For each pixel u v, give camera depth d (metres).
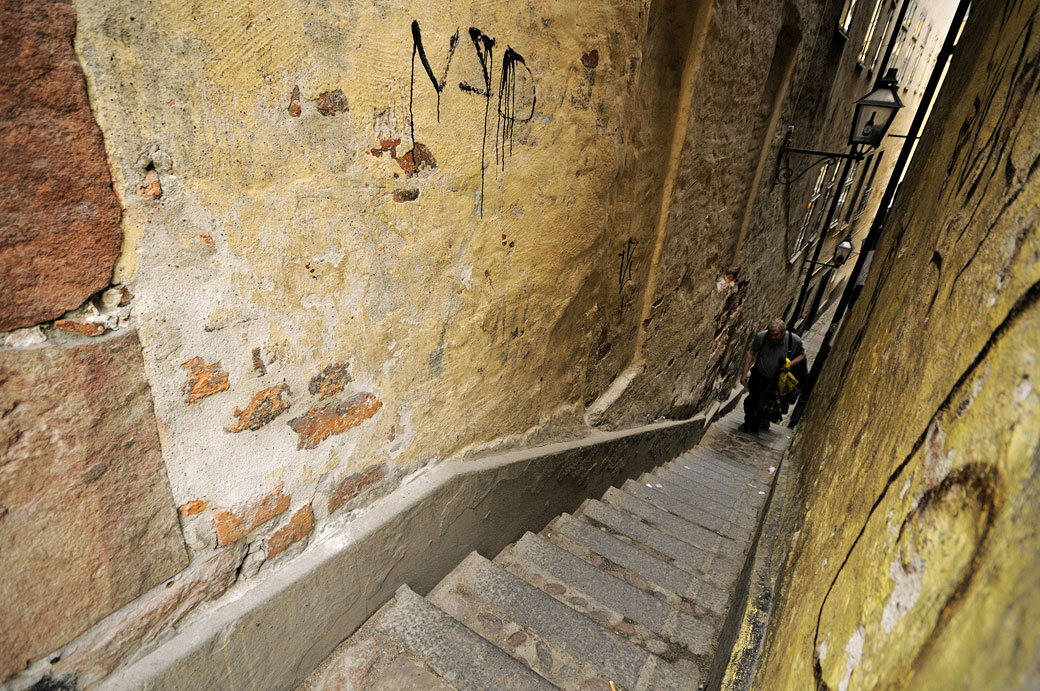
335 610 1.73
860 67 8.66
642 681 1.93
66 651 1.11
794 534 1.77
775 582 1.65
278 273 1.36
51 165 0.92
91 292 1.02
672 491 4.67
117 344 1.08
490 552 2.62
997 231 0.75
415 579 2.11
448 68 1.68
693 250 4.72
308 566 1.61
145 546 1.22
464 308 2.11
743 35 3.93
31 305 0.94
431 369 2.02
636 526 3.46
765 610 1.57
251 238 1.28
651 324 4.44
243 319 1.31
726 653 1.53
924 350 0.94
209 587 1.38
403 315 1.81
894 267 2.11
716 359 6.84
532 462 2.81
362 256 1.59
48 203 0.93
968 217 1.00
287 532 1.58
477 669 1.75
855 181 12.97
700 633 2.31
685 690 1.91
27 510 1.00
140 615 1.23
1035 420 0.42
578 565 2.67
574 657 1.99
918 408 0.83
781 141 5.86
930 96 5.09
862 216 16.20
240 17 1.12
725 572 3.04
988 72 1.55
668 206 3.86
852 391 1.81
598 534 3.17
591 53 2.41
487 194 2.04
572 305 3.02
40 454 1.00
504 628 2.07
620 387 4.25
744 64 4.18
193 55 1.07
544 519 3.16
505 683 1.72
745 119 4.70
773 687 1.02
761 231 6.68
